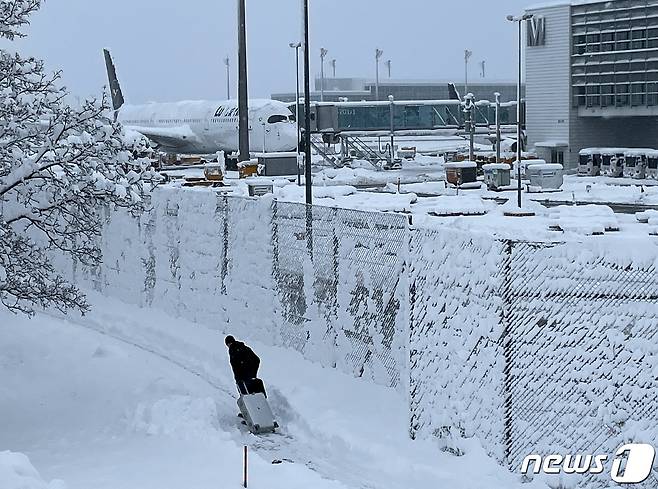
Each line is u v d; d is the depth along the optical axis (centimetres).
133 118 9444
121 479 1473
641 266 1325
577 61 7300
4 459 1359
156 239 2712
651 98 6819
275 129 7675
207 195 2462
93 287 3070
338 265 1973
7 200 2167
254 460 1538
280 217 2173
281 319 2191
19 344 2430
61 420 1856
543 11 7438
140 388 2005
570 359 1371
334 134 7856
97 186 1880
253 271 2284
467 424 1492
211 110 8275
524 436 1407
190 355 2289
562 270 1377
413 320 1602
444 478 1414
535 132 7631
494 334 1441
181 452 1606
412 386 1598
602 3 7056
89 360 2259
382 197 4428
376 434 1625
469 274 1492
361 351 1917
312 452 1600
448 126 10394
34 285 1978
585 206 4047
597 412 1351
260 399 1745
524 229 2941
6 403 1975
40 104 1848
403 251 1775
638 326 1327
